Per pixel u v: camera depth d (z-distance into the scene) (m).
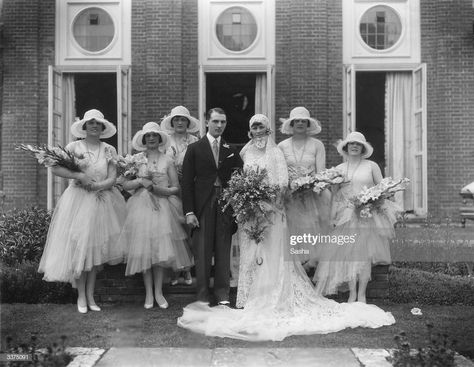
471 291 5.94
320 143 5.90
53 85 7.03
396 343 4.32
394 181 5.57
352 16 7.09
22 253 6.42
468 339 4.62
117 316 5.25
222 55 7.16
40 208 6.80
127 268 5.39
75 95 7.33
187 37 7.17
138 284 5.87
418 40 7.04
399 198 6.90
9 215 6.63
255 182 5.27
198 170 5.49
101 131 5.71
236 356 4.26
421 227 6.71
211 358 4.22
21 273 5.93
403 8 7.04
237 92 7.40
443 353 4.02
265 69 7.17
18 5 7.04
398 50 7.06
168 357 4.24
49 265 5.23
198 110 7.12
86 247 5.19
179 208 5.75
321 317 5.13
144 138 5.83
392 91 7.23
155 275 5.64
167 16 7.01
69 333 4.73
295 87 7.02
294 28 7.02
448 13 6.88
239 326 4.82
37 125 7.04
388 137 7.23
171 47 7.02
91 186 5.34
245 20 7.19
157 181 5.59
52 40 7.12
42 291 5.89
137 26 7.11
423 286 6.03
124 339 4.62
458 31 6.86
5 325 4.91
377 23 7.12
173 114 6.01
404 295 5.94
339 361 4.12
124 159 5.55
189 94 7.13
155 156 5.73
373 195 5.46
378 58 7.07
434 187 6.80
